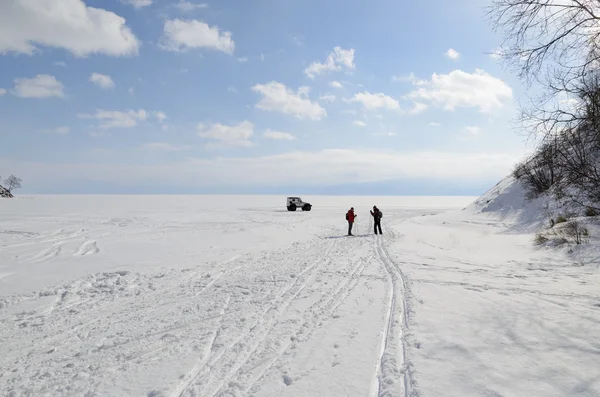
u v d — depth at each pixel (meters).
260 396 3.33
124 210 43.31
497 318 5.33
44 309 6.77
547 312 5.62
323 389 3.41
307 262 11.24
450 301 6.37
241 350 4.50
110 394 3.52
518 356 3.92
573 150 7.62
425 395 3.12
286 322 5.51
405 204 92.75
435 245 15.08
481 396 3.09
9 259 12.22
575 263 10.16
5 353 4.74
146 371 4.00
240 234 20.19
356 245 15.34
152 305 6.89
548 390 3.16
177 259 12.16
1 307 6.91
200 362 4.19
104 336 5.27
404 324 5.23
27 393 3.63
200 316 6.06
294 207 47.91
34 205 53.22
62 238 17.94
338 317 5.65
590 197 9.34
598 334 4.55
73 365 4.28
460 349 4.15
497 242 15.52
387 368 3.77
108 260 11.98
